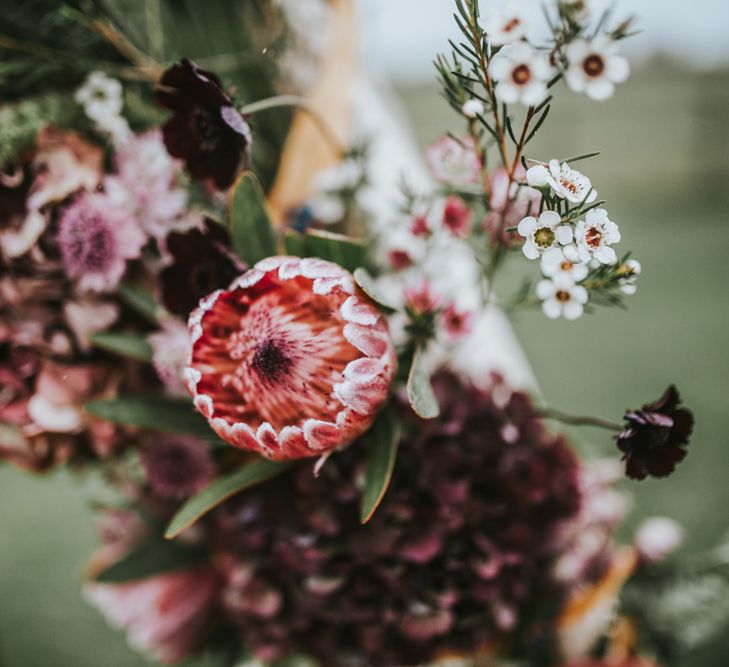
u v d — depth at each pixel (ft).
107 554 1.32
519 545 1.09
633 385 3.96
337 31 1.48
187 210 1.13
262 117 1.48
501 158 0.90
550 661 1.29
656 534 1.31
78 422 1.13
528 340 4.43
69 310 1.09
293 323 0.88
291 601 1.14
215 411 0.87
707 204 7.38
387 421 0.95
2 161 1.07
